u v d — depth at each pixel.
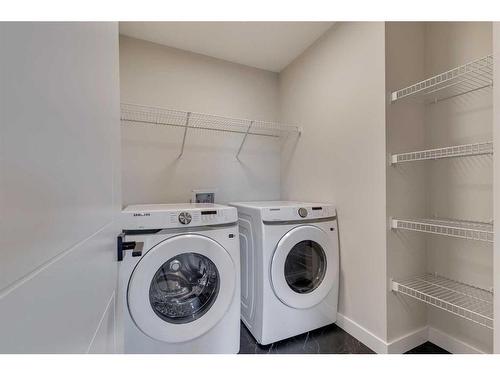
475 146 1.25
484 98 1.33
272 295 1.53
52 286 0.29
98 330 0.51
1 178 0.20
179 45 2.04
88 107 0.43
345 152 1.72
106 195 0.59
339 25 1.76
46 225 0.28
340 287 1.76
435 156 1.35
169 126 2.05
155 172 2.01
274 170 2.47
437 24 1.54
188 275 1.42
